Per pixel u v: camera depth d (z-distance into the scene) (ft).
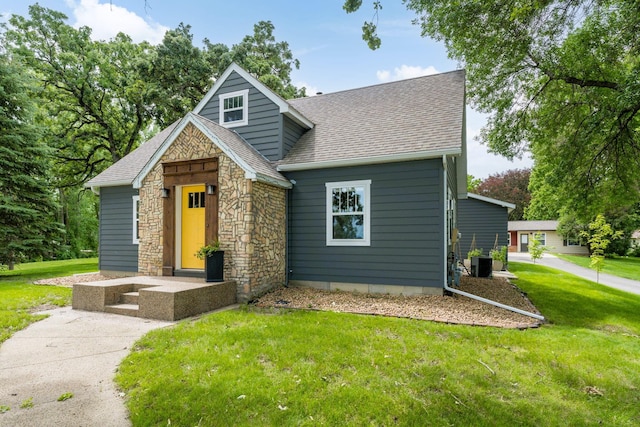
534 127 36.94
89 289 22.41
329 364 12.85
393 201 26.58
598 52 28.68
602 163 35.12
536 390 11.44
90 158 73.51
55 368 12.90
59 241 46.98
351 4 19.75
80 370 12.73
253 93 32.83
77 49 62.85
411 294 25.86
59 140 62.39
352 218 28.22
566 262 77.66
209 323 18.25
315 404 10.13
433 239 25.31
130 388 11.32
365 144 28.84
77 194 91.71
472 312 21.42
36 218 43.11
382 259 26.84
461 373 12.42
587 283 38.86
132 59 65.10
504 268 49.75
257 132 32.40
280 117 31.48
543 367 13.15
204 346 14.65
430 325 18.04
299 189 30.04
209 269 24.23
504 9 26.07
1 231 39.34
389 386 11.31
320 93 43.80
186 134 28.14
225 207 26.04
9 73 42.57
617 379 12.33
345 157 27.86
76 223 95.86
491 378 12.16
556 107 35.58
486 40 29.35
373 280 27.09
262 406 10.07
